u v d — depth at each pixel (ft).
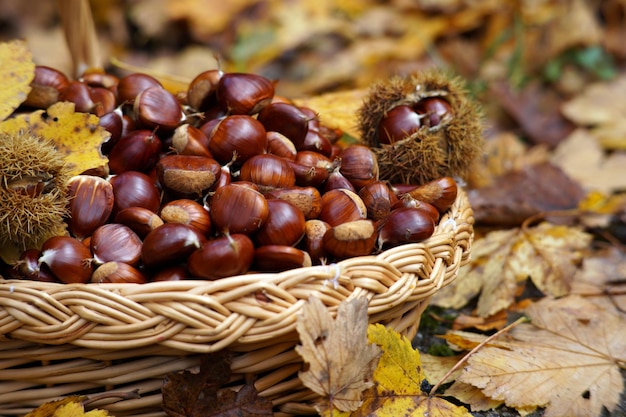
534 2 4.50
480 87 3.98
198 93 2.47
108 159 2.33
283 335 2.06
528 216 2.95
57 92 2.46
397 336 2.18
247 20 4.79
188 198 2.27
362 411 2.16
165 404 2.07
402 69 4.37
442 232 2.28
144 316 2.03
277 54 4.55
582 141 3.48
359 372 2.11
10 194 2.10
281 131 2.39
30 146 2.14
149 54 4.82
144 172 2.36
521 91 4.01
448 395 2.30
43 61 4.58
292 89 4.38
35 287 2.05
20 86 2.34
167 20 4.77
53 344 2.05
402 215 2.22
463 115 2.56
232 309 2.04
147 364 2.08
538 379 2.30
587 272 2.79
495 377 2.28
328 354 2.08
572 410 2.25
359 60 4.47
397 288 2.14
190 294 2.03
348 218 2.25
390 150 2.51
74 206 2.22
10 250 2.16
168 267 2.13
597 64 4.43
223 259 2.07
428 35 4.57
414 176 2.52
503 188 3.05
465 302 2.67
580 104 3.89
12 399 2.09
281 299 2.06
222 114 2.44
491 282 2.69
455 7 4.59
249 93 2.40
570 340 2.45
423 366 2.38
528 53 4.42
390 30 4.64
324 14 4.68
